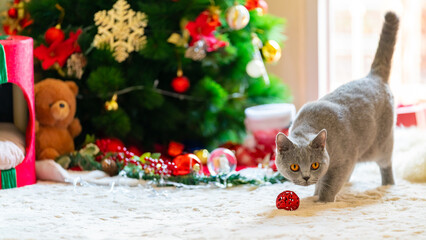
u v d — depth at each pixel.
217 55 2.62
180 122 2.78
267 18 2.78
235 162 2.35
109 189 2.29
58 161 2.49
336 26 3.14
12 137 2.35
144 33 2.69
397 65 2.97
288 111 2.64
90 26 2.65
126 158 2.46
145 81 2.66
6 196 2.17
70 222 1.89
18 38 2.38
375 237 1.69
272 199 2.12
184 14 2.60
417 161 2.34
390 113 2.19
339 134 2.02
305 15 3.03
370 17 3.07
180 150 2.64
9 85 2.50
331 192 2.05
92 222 1.89
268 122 2.62
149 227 1.84
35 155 2.53
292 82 3.12
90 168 2.48
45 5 2.68
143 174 2.39
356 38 3.09
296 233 1.72
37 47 2.56
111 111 2.63
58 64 2.60
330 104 2.09
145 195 2.21
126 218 1.94
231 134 2.78
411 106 3.03
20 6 2.74
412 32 2.96
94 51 2.62
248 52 2.72
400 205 2.02
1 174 2.26
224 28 2.72
